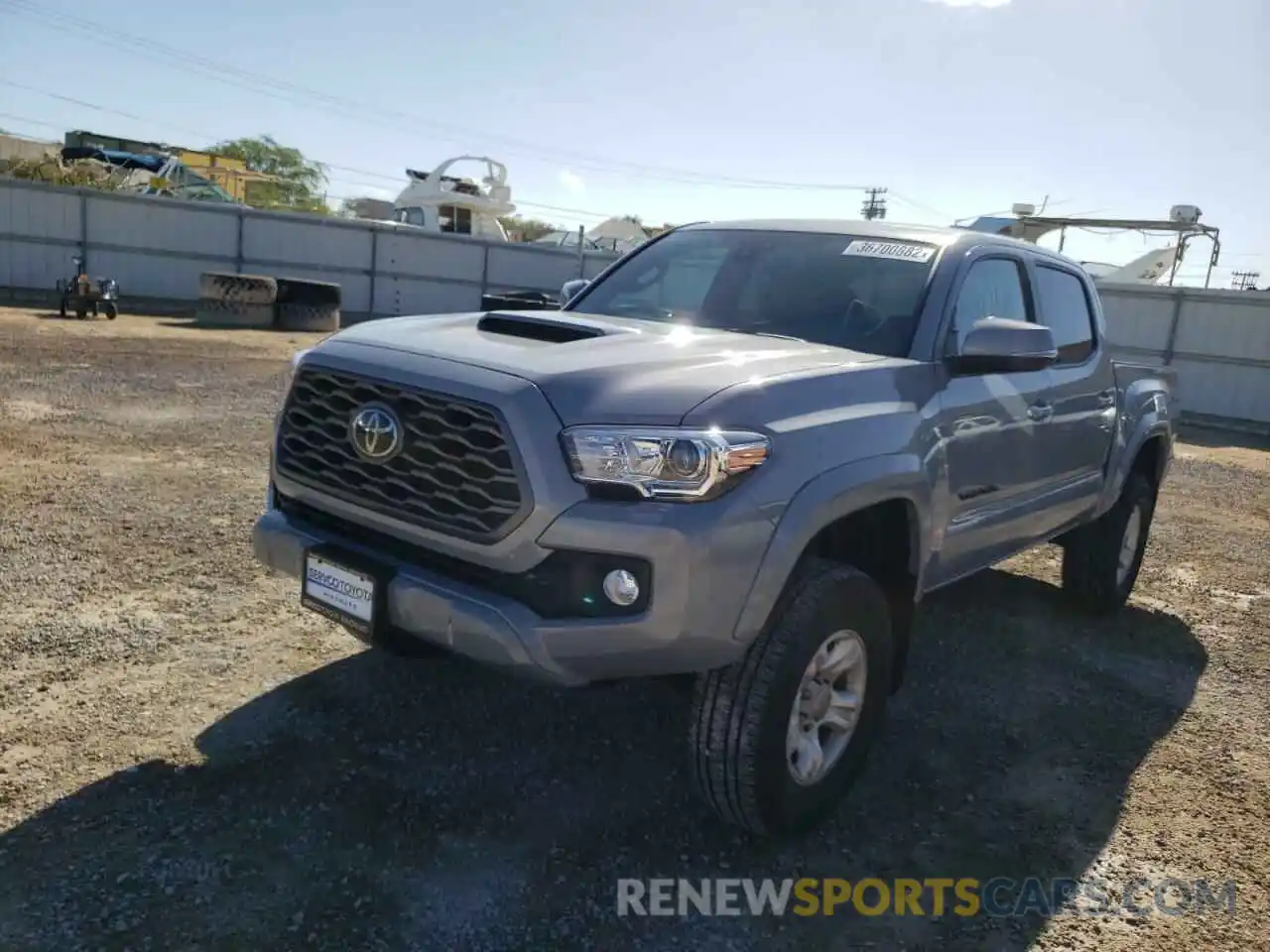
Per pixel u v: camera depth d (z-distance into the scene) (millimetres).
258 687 3973
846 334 3871
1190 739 4305
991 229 22875
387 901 2783
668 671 2824
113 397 10273
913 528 3461
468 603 2793
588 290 4680
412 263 27250
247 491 6848
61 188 22703
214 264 24781
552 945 2680
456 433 2850
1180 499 10203
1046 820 3539
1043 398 4406
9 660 3992
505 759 3621
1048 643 5367
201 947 2537
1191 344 20125
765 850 3215
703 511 2705
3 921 2559
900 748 4004
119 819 3029
